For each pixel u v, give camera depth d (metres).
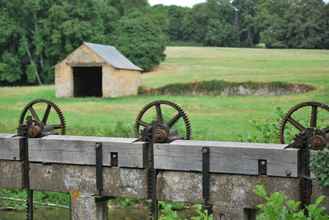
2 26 79.81
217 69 72.31
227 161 12.21
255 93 52.94
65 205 20.19
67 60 56.47
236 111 41.38
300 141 11.88
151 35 77.56
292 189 11.69
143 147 13.12
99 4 83.75
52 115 40.88
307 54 90.50
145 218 18.52
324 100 45.25
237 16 137.12
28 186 14.59
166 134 13.16
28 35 83.12
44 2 81.88
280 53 93.38
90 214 13.81
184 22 136.62
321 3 112.88
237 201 12.22
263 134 19.47
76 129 28.45
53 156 14.15
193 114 40.19
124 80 55.69
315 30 109.31
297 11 113.19
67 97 56.59
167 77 64.94
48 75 82.31
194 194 12.71
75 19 79.56
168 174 13.00
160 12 116.31
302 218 6.89
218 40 126.69
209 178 12.48
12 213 19.50
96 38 78.44
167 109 42.28
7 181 14.80
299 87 51.53
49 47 81.44
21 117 16.11
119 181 13.41
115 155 13.40
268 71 67.44
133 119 37.88
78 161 13.81
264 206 7.38
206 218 8.56
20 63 82.19
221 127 32.25
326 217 6.93
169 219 8.69
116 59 57.19
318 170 11.27
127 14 92.00
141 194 13.24
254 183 12.02
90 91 61.31
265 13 127.75
